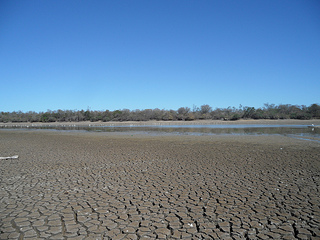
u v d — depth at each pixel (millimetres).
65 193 7309
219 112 93438
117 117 87625
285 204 6348
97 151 15852
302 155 13719
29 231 4934
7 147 18641
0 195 7145
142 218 5562
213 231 4953
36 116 94438
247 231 4941
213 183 8250
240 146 18000
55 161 12398
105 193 7297
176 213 5816
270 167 10648
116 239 4625
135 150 16172
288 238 4680
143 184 8195
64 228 5070
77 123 81750
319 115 79562
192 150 16031
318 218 5512
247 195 7047
